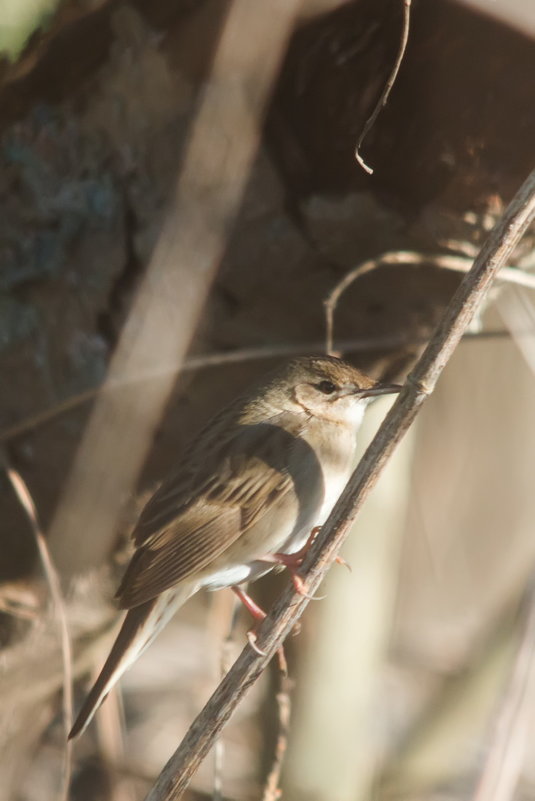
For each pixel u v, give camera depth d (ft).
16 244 28.55
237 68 22.43
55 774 33.86
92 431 25.11
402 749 37.42
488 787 29.68
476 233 27.14
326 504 28.63
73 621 30.42
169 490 27.32
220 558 27.40
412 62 25.25
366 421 31.96
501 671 37.45
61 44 26.89
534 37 24.12
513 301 31.24
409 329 29.60
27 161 28.27
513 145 25.61
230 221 25.45
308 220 27.45
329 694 32.53
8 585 30.96
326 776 32.35
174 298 24.41
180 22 26.11
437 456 45.60
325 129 26.53
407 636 44.70
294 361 28.99
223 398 30.60
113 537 30.50
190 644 41.42
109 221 27.94
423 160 26.23
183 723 38.65
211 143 23.25
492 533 46.75
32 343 28.91
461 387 45.44
